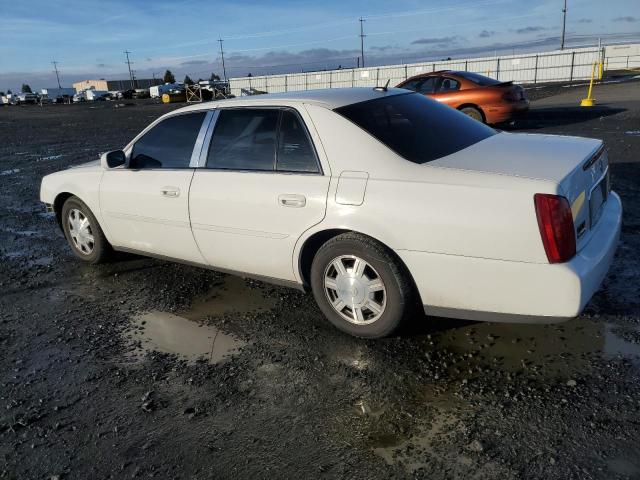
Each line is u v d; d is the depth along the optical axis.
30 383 3.31
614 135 10.47
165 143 4.40
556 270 2.75
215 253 4.12
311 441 2.60
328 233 3.46
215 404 2.95
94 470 2.52
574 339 3.28
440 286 3.08
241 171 3.84
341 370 3.18
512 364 3.08
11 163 12.89
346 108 3.55
